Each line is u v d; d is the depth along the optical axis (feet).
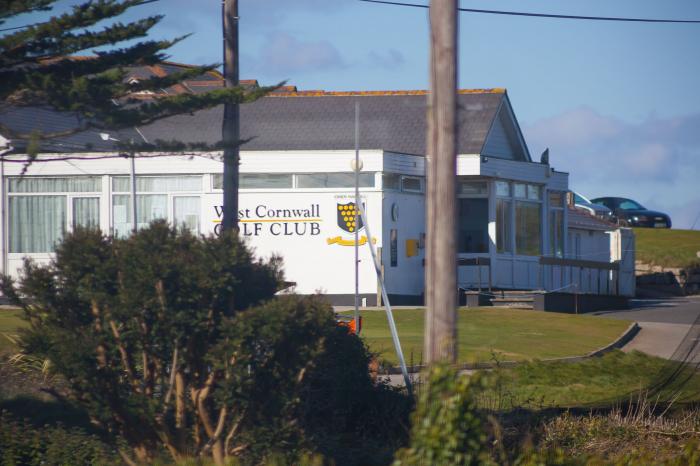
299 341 119.96
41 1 145.89
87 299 119.24
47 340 120.88
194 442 122.93
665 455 146.51
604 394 196.03
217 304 120.37
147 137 371.76
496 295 368.07
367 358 161.27
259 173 359.87
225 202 184.55
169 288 116.88
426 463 96.73
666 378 196.65
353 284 354.33
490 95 408.87
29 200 363.15
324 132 398.83
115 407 121.60
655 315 368.27
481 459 97.66
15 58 149.48
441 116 103.96
